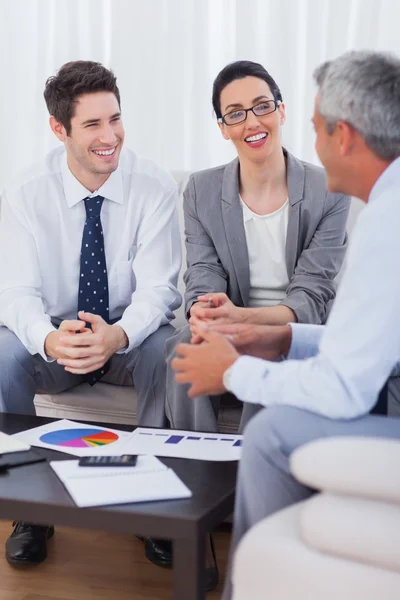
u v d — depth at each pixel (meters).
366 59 1.60
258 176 2.42
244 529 1.57
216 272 2.49
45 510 1.54
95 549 2.27
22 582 2.08
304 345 1.93
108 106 2.46
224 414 2.35
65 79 2.45
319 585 1.27
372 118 1.56
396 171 1.58
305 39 3.26
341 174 1.66
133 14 3.45
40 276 2.59
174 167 3.48
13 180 2.63
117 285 2.62
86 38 3.55
